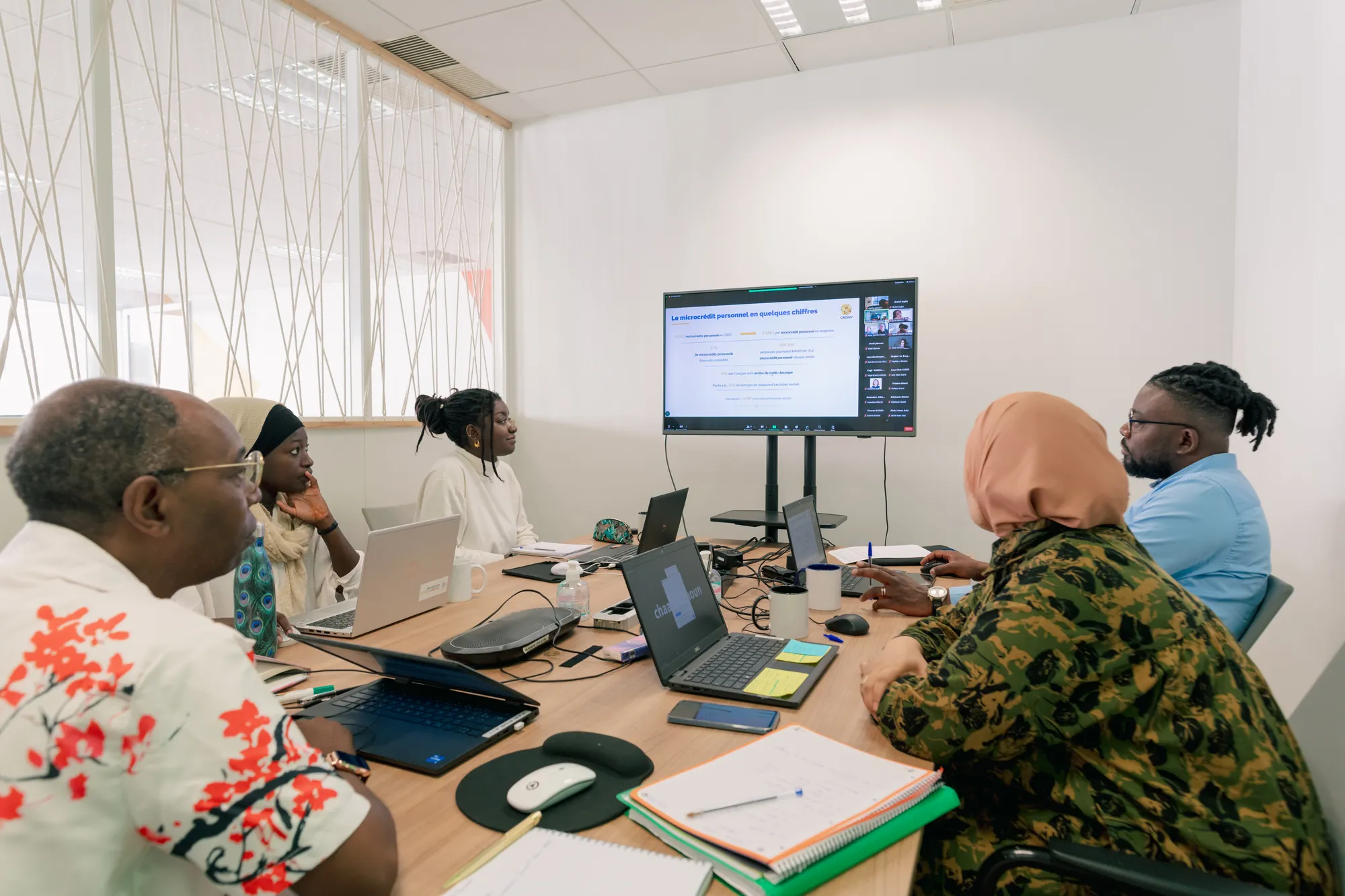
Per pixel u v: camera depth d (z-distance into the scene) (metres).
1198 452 1.85
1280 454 2.36
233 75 2.88
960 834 1.05
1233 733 0.93
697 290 3.44
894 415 3.09
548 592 2.07
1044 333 3.17
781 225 3.59
